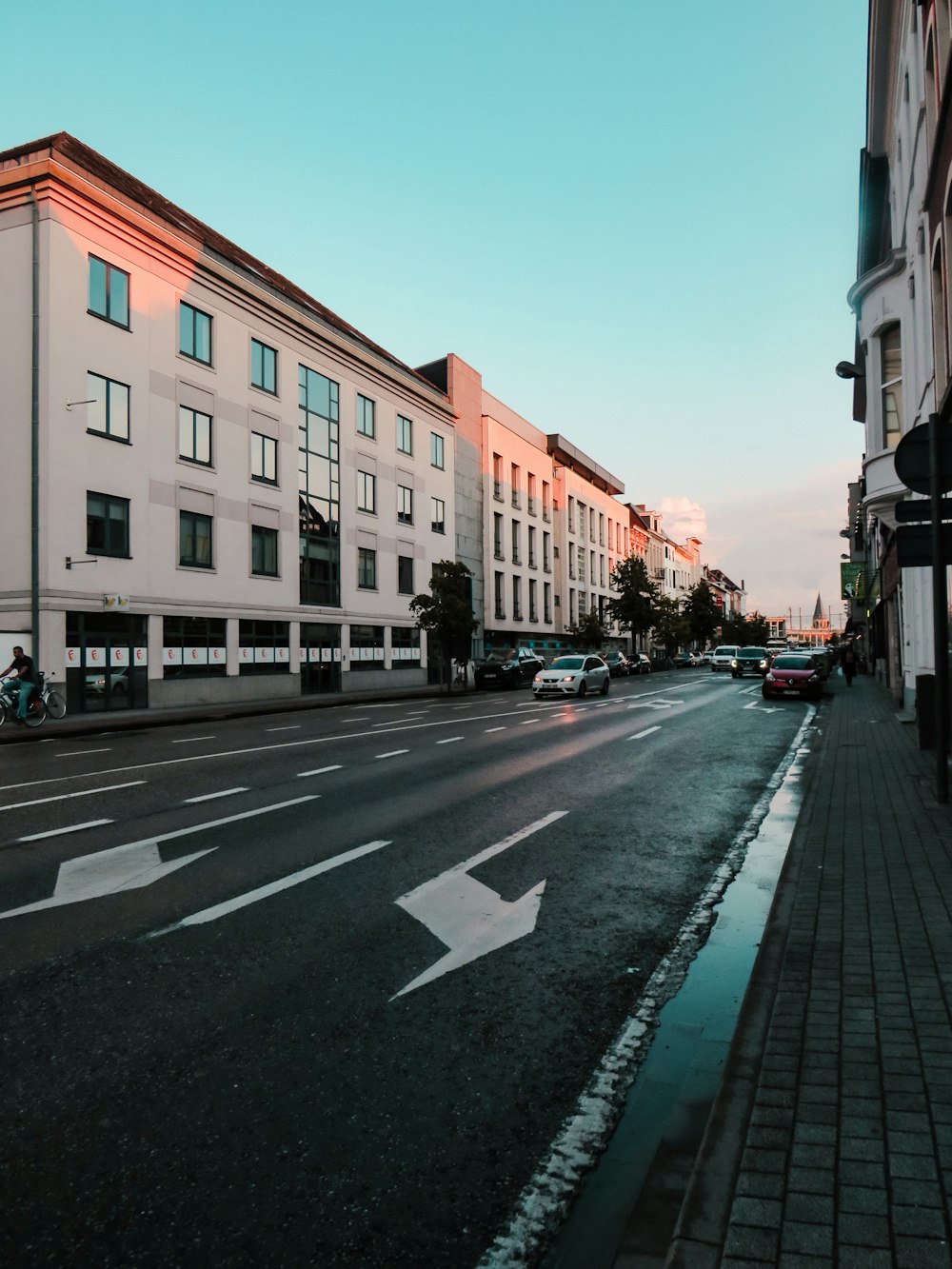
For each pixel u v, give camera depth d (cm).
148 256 2372
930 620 1474
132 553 2283
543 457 5706
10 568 2059
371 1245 238
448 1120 303
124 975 435
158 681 2355
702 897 583
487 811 861
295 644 2995
